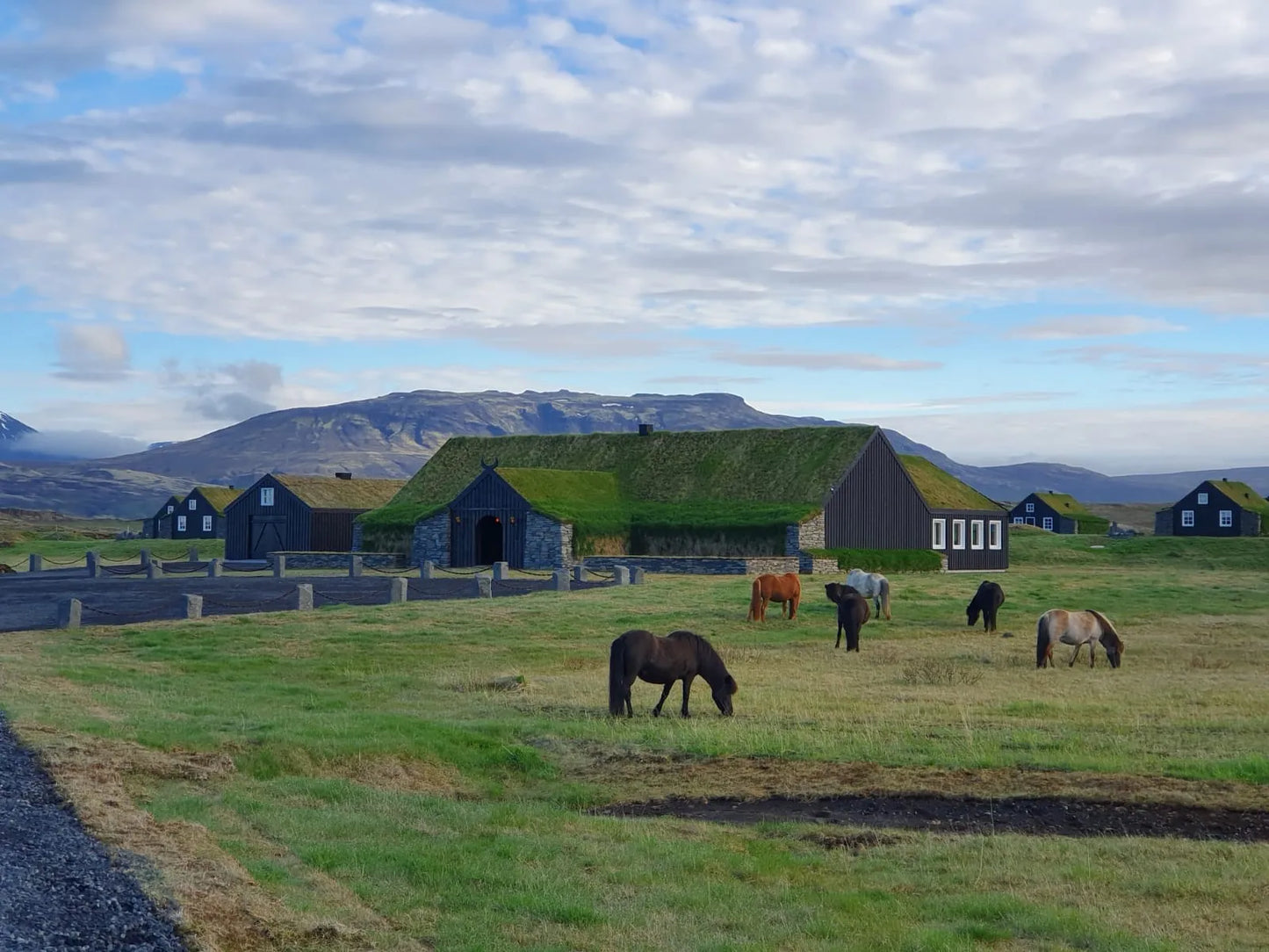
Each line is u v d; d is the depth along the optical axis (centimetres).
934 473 8244
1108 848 1396
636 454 7819
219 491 11850
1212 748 1909
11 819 1180
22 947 841
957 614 4244
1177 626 3941
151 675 2600
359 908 1111
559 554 6644
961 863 1346
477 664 2950
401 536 7300
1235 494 12469
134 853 1105
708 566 6250
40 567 6662
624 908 1166
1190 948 1070
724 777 1788
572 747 1970
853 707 2328
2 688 2169
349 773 1755
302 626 3438
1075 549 9200
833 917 1148
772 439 7500
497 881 1238
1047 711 2261
